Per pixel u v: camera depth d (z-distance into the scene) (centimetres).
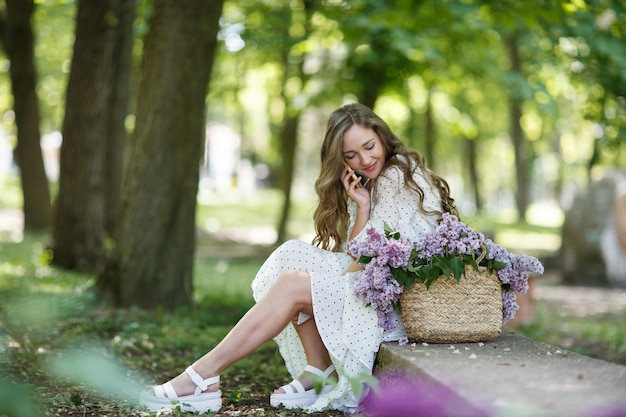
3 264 1201
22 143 1788
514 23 847
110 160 1255
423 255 380
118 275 775
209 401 380
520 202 2766
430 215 411
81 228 1191
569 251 1445
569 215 1458
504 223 2694
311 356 396
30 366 443
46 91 2370
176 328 669
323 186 432
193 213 792
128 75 1259
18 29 1666
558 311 1048
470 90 2161
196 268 1435
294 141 1878
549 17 808
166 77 757
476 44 1088
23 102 1753
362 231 409
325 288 384
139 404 386
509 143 3631
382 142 427
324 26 1343
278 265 401
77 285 960
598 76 1157
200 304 852
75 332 581
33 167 1798
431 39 1076
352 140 420
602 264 1394
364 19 978
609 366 322
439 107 2256
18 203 2881
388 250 374
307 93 1418
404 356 345
